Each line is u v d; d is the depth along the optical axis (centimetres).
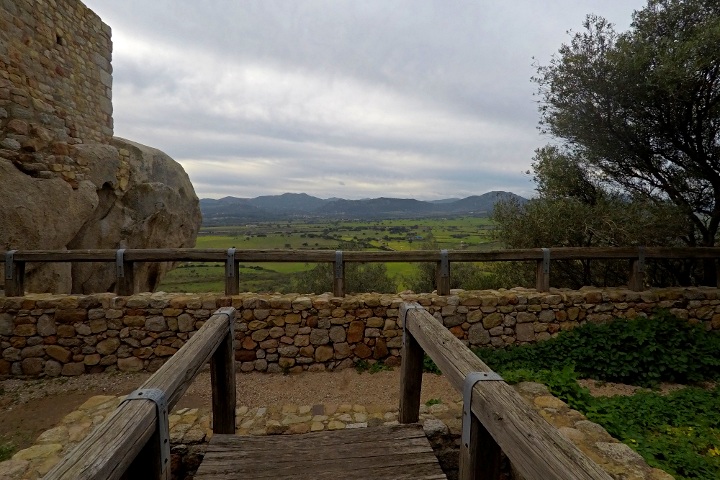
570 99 608
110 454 114
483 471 164
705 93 532
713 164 586
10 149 547
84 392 425
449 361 187
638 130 593
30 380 454
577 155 691
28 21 576
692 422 339
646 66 530
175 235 922
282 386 438
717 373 447
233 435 257
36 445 264
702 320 517
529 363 462
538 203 692
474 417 162
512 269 766
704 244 612
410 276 1203
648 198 655
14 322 460
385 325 482
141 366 470
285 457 233
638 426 325
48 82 612
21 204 539
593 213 627
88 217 661
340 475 218
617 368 445
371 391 425
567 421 287
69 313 463
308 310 475
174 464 286
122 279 476
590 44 590
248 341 471
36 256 468
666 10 569
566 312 505
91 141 714
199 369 198
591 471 105
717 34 469
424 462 229
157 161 875
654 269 649
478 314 495
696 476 258
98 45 736
